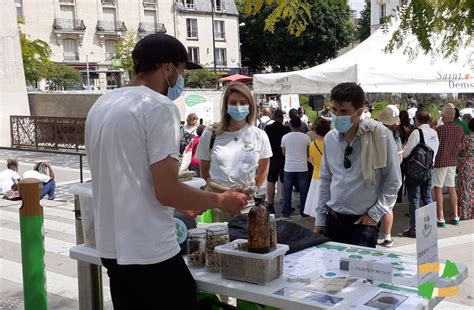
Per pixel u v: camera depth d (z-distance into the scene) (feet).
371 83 27.78
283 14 10.42
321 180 12.34
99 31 177.37
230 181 13.87
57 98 77.87
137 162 7.44
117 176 7.47
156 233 7.59
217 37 200.23
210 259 8.66
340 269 8.66
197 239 9.07
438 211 25.88
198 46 196.44
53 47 170.81
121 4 180.96
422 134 23.82
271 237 8.24
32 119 67.21
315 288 7.84
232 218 11.56
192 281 8.09
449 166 25.59
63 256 20.84
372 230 11.48
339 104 11.19
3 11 71.05
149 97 7.54
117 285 8.00
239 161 13.96
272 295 7.57
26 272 12.16
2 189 33.50
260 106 81.51
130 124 7.38
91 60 177.58
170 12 190.29
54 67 135.13
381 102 74.69
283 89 32.78
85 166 49.55
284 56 181.57
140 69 8.11
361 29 185.68
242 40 205.87
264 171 14.62
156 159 7.34
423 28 10.65
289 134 29.14
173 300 7.76
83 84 162.91
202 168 14.73
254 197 8.31
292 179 29.30
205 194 7.82
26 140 68.85
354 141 11.46
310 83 30.89
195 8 195.31
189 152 25.91
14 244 22.47
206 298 9.44
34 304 12.25
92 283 11.84
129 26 182.80
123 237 7.49
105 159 7.63
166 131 7.41
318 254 9.54
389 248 22.38
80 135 62.49
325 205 12.21
